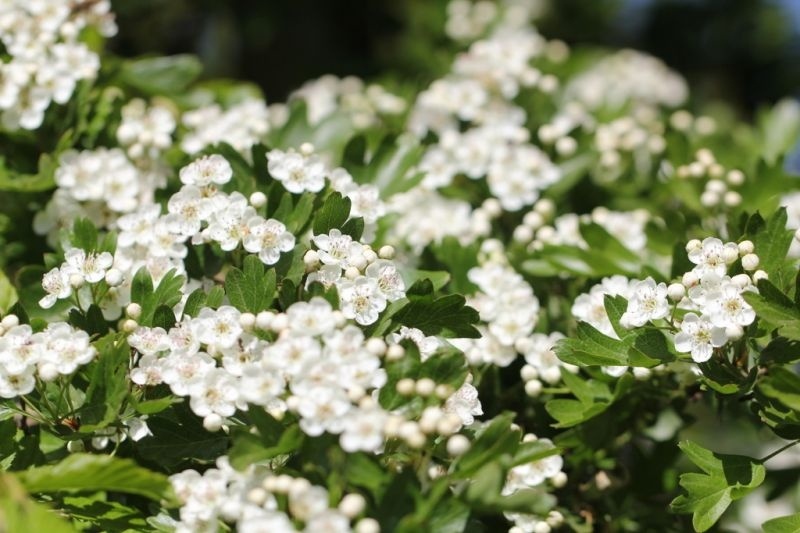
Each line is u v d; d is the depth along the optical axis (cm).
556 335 68
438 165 77
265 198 66
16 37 72
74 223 67
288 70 132
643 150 83
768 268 64
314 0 133
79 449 64
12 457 63
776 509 81
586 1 133
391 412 60
